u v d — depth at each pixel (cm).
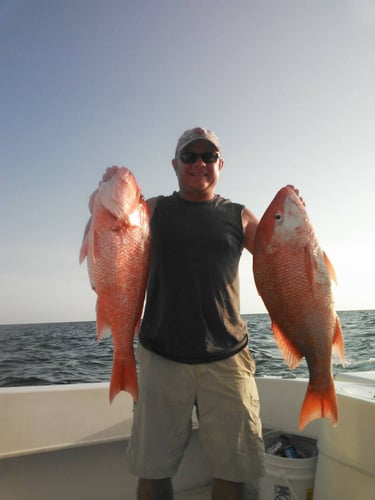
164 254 259
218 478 250
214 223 262
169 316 253
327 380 236
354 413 263
